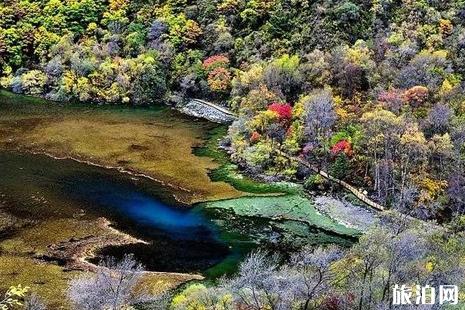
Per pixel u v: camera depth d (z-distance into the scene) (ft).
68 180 328.29
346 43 438.40
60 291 221.46
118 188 321.52
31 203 296.30
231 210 301.02
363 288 166.71
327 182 325.42
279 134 364.79
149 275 236.84
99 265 242.17
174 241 267.59
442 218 292.81
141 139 399.24
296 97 416.87
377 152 323.37
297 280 176.65
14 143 381.60
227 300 179.42
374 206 305.32
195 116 453.58
